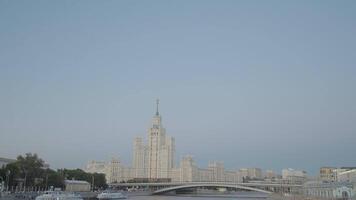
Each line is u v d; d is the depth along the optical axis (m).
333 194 197.88
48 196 194.12
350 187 188.00
